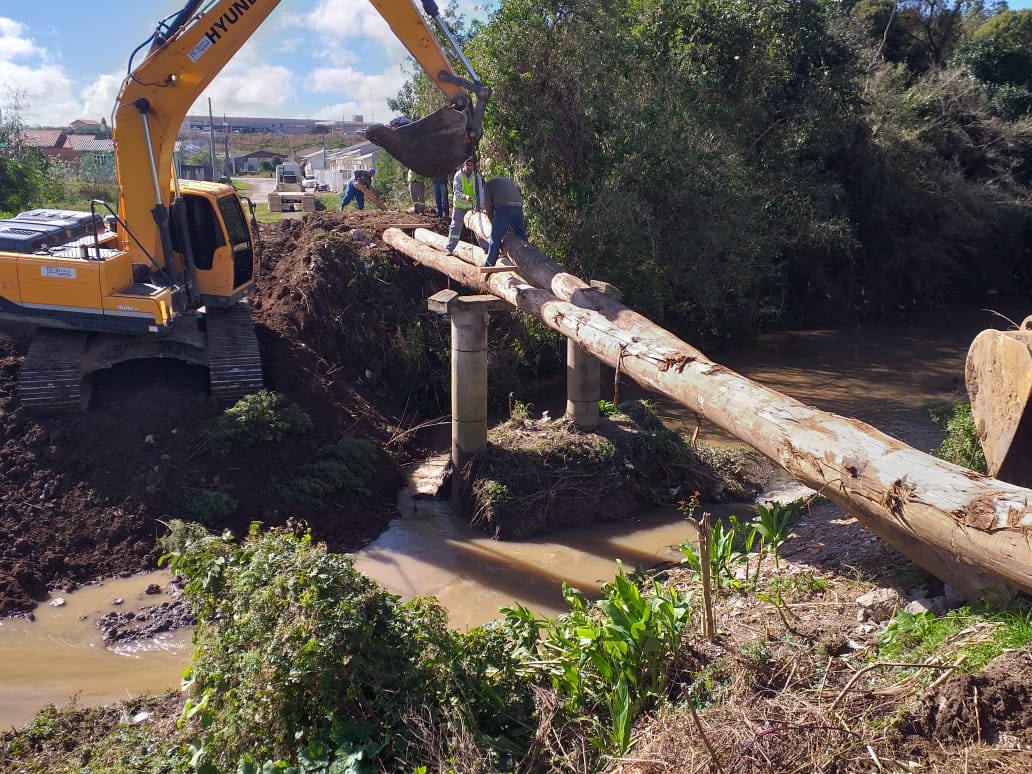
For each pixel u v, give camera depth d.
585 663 5.08
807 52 20.25
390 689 4.64
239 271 11.26
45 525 8.73
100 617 7.68
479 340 9.66
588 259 15.16
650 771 4.01
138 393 10.09
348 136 104.19
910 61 30.06
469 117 10.09
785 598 6.03
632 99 15.88
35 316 9.73
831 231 19.30
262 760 4.46
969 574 5.12
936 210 22.53
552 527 9.41
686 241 15.91
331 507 9.63
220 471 9.53
